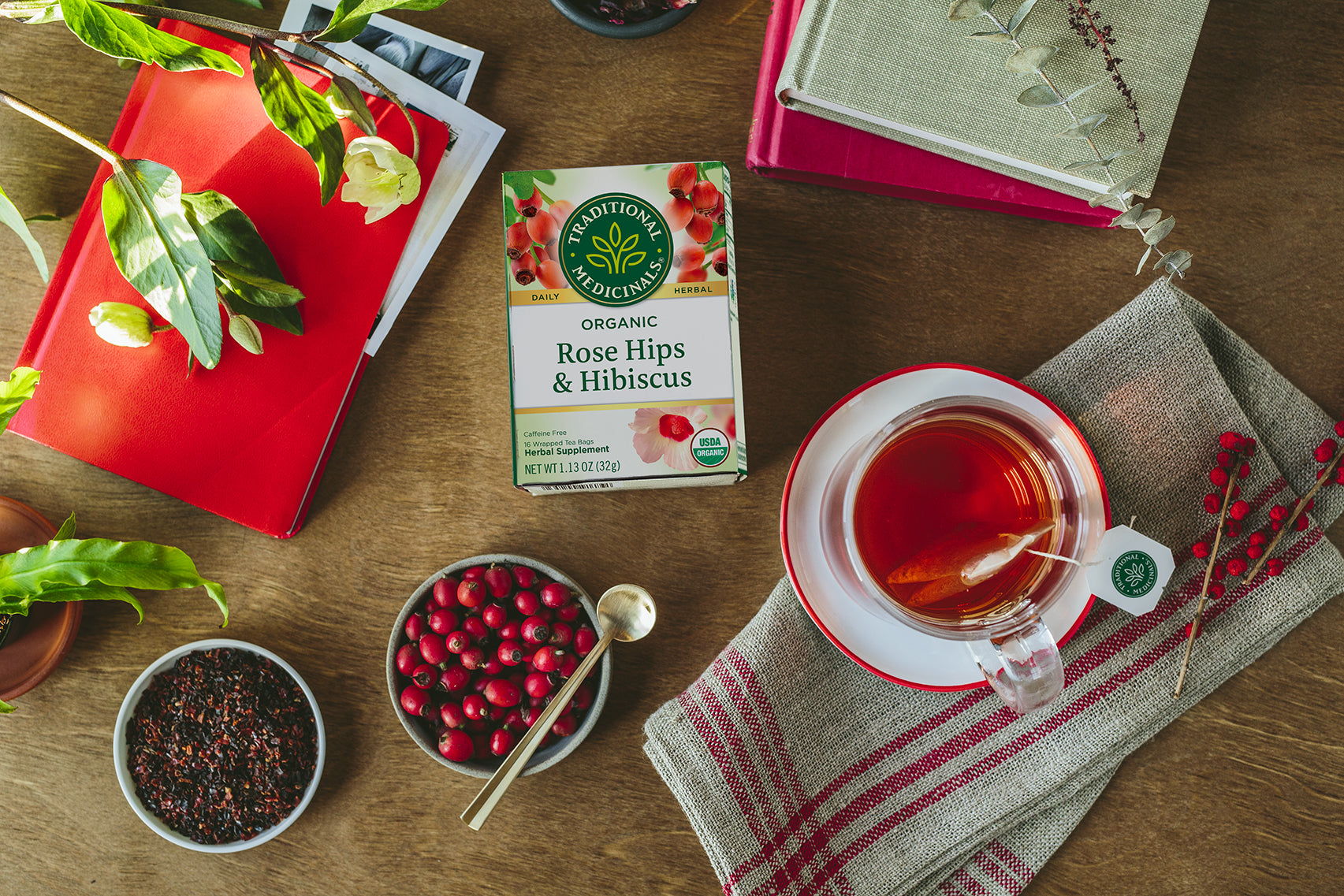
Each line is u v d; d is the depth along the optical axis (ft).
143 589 2.20
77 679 2.20
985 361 2.19
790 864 2.10
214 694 2.16
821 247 2.19
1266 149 2.18
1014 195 2.08
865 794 2.13
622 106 2.18
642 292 2.08
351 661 2.19
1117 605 2.00
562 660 2.10
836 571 2.04
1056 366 2.12
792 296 2.19
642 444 2.09
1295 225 2.18
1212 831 2.17
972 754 2.12
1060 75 2.02
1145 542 1.98
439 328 2.19
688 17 2.17
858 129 2.07
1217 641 2.11
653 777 2.19
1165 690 2.11
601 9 2.12
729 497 2.19
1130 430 2.12
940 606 1.98
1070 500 1.98
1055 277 2.19
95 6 1.87
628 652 2.19
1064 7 2.01
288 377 2.15
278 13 2.17
